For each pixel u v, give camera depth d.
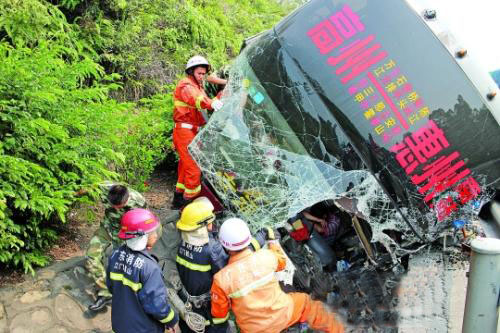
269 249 3.41
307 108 3.43
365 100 3.27
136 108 6.30
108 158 4.57
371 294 3.75
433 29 3.27
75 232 4.52
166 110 5.54
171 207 5.12
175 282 4.27
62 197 3.87
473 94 3.17
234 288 3.09
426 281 3.72
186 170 4.36
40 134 3.92
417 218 3.25
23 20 5.08
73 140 4.02
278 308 3.19
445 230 3.32
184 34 7.33
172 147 5.44
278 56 3.55
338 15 3.39
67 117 4.12
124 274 2.93
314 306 3.59
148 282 2.88
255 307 3.11
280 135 3.57
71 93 4.30
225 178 3.80
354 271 3.84
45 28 5.47
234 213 3.86
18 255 3.83
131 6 6.62
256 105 3.67
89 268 3.73
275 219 3.66
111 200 3.53
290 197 3.58
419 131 3.17
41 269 3.99
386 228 3.33
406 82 3.21
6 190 3.53
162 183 5.71
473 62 3.28
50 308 3.71
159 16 7.06
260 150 3.65
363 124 3.26
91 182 4.13
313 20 3.47
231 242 3.10
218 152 3.80
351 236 4.11
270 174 3.63
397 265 3.67
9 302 3.65
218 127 3.82
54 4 6.10
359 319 3.72
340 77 3.33
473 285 2.50
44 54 4.25
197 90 4.19
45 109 4.02
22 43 4.44
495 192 3.24
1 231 3.56
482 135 3.14
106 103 4.78
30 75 3.85
